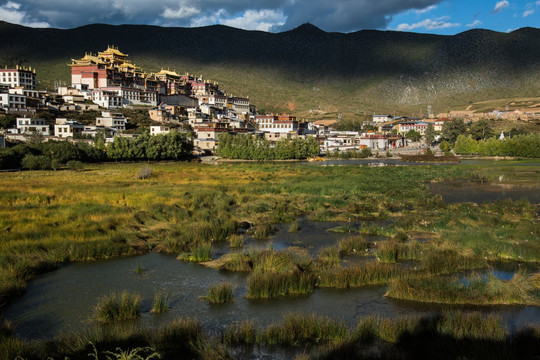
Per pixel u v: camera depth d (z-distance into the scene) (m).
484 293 27.98
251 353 21.77
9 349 20.72
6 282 29.61
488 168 129.12
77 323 25.19
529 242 38.28
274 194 73.25
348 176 102.50
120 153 151.62
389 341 22.50
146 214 51.44
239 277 32.75
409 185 83.31
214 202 61.97
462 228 44.91
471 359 19.94
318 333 23.09
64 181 84.75
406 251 36.66
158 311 26.70
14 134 150.00
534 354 20.31
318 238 44.22
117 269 34.56
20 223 44.75
